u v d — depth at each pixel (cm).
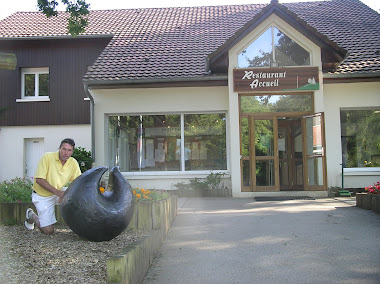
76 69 1514
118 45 1474
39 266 367
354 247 524
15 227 556
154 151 1298
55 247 435
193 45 1459
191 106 1259
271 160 1150
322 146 1097
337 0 1797
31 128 1480
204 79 1207
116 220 445
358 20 1546
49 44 1529
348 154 1236
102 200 449
